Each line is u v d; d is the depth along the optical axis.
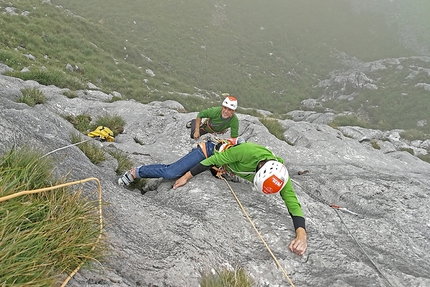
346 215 5.30
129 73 25.42
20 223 2.62
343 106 36.94
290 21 55.12
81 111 9.11
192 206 4.45
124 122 9.06
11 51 16.25
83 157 4.80
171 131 8.79
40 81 11.59
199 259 3.55
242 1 55.47
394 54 53.69
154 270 3.21
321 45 52.41
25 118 4.88
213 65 39.12
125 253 3.23
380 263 4.23
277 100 38.03
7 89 8.29
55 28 23.67
